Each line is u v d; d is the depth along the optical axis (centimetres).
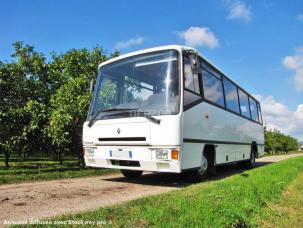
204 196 681
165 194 745
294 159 2638
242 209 582
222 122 1295
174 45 971
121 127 949
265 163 2484
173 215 522
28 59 1891
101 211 560
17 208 624
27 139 1606
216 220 494
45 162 2394
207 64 1175
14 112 1570
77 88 1579
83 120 1513
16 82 1747
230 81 1466
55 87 1869
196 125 1011
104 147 985
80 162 1634
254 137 1936
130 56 1041
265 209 664
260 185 874
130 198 755
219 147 1242
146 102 938
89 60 1888
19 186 917
